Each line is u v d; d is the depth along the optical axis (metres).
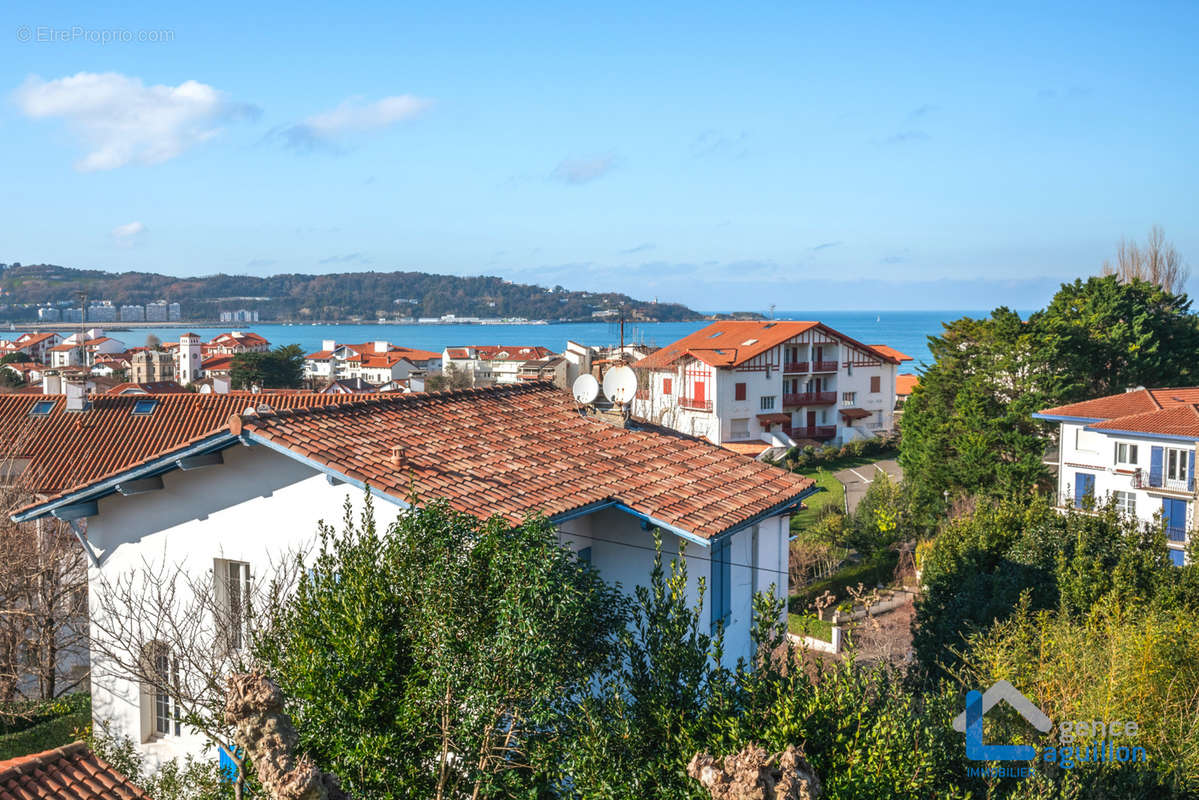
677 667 10.12
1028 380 53.78
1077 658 14.74
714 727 9.63
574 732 9.72
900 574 40.88
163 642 14.63
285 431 14.16
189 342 140.50
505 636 9.08
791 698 9.45
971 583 23.47
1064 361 57.97
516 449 16.47
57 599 20.62
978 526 25.47
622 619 10.69
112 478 14.72
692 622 10.57
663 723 9.68
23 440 28.45
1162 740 12.73
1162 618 16.56
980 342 56.19
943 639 22.73
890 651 28.17
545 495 14.07
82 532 15.93
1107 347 60.84
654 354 82.88
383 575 10.36
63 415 32.47
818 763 9.09
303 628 10.59
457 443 16.03
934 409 57.66
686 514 14.91
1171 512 43.19
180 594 15.00
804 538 43.31
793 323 84.88
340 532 13.73
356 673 9.88
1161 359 62.72
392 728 9.91
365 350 171.50
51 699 20.19
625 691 10.76
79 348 164.88
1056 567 22.11
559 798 10.30
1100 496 46.06
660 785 9.25
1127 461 45.00
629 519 15.62
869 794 8.84
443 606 9.54
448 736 9.66
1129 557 21.17
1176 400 47.59
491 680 9.23
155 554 15.27
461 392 19.06
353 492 13.60
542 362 118.81
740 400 78.38
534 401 20.30
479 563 9.75
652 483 16.25
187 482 14.95
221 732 12.92
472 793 9.92
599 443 18.27
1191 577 20.55
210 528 14.80
